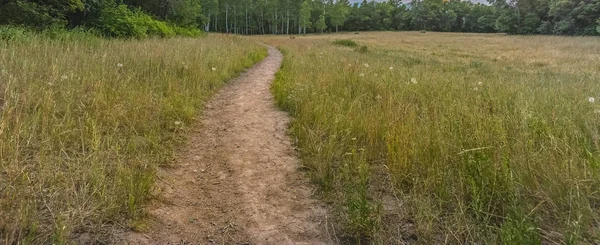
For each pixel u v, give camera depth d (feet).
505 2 220.23
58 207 7.90
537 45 114.32
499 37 181.16
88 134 11.66
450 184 9.36
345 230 8.32
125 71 20.89
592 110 14.21
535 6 205.46
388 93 18.51
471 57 71.15
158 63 24.56
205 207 9.40
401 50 86.74
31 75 15.79
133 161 10.42
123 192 8.75
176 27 81.97
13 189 7.98
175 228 8.32
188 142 14.33
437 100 16.58
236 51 46.47
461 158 9.86
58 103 13.82
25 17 39.34
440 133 11.35
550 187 8.30
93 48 28.09
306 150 13.01
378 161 11.91
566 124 12.00
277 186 10.75
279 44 101.40
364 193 8.70
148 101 16.02
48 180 8.80
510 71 42.68
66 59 20.52
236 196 10.07
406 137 11.50
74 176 9.12
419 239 7.72
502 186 8.54
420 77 24.16
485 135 10.99
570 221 7.30
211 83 26.08
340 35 226.17
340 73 25.07
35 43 24.12
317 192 10.35
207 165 12.19
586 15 163.94
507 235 6.64
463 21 306.55
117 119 13.61
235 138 15.14
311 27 293.84
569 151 9.85
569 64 55.67
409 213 8.78
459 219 7.75
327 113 15.51
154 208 8.96
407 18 317.83
